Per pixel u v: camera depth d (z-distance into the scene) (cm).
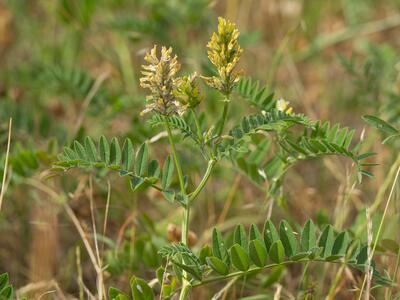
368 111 123
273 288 94
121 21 125
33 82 120
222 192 110
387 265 91
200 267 75
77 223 94
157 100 75
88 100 112
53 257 101
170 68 74
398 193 97
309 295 88
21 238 107
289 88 129
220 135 78
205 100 114
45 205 101
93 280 101
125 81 126
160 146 105
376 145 110
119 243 97
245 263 75
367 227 85
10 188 99
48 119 109
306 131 86
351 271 94
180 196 78
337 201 103
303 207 106
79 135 101
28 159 98
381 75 117
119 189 106
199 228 105
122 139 103
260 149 92
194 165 102
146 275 96
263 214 106
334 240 78
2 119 108
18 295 92
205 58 119
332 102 128
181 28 129
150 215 110
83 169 94
